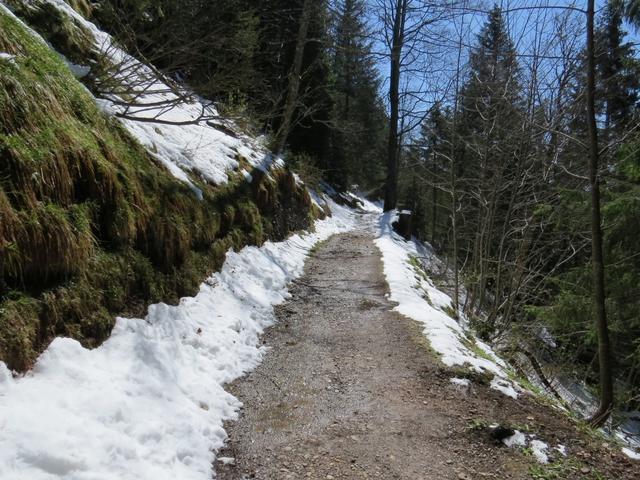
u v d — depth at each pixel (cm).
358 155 3559
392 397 459
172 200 585
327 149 2550
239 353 513
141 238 492
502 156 1193
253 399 434
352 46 1973
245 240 841
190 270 581
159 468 292
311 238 1329
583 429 444
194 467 311
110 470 270
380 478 330
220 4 748
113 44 666
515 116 1241
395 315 726
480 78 1293
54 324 341
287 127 1295
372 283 929
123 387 352
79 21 702
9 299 309
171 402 369
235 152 986
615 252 882
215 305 587
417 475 337
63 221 359
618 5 720
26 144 351
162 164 630
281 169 1223
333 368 522
